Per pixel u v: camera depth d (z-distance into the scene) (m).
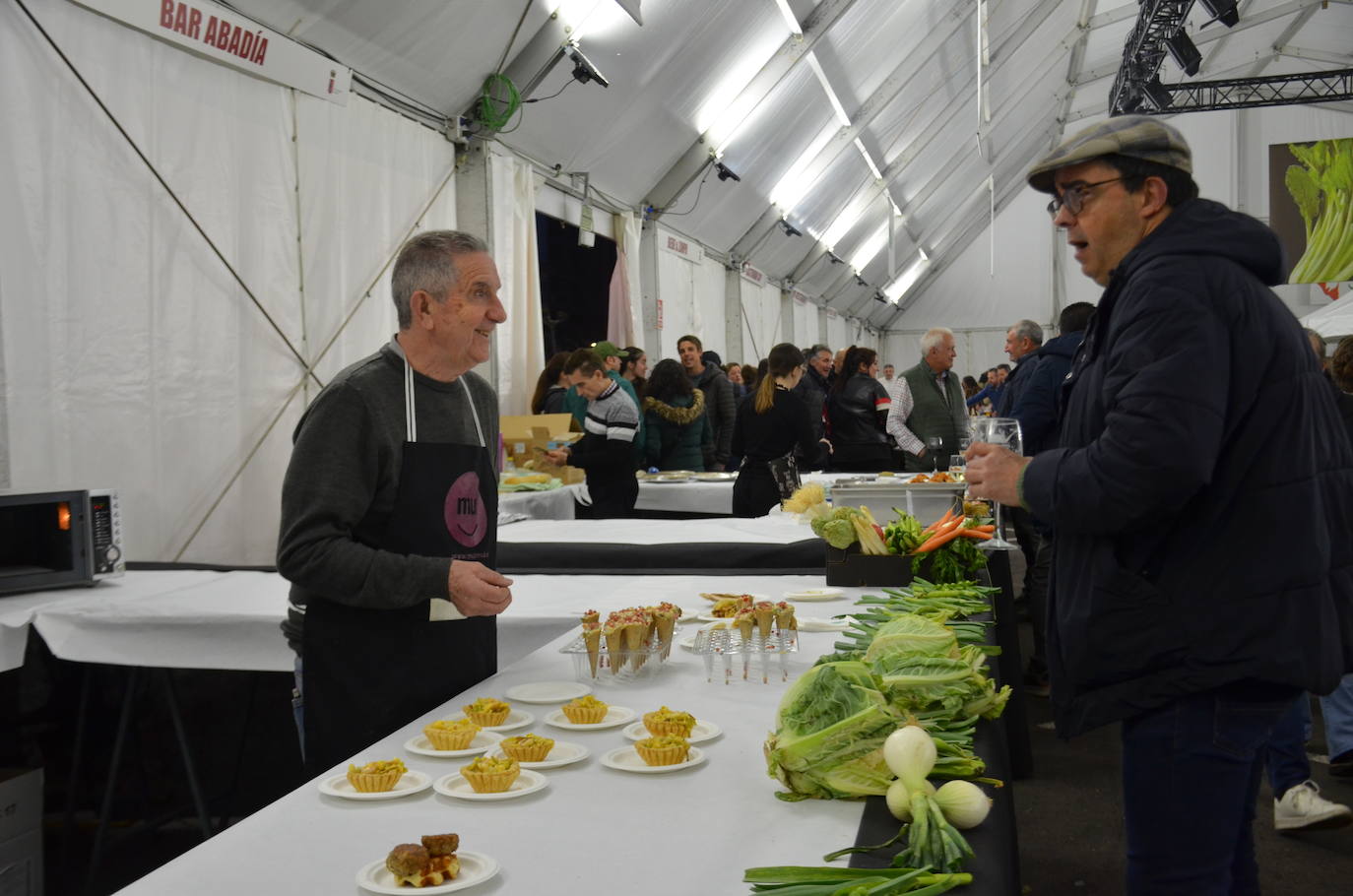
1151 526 1.48
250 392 4.83
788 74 9.75
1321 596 1.41
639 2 6.79
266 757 3.24
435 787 1.26
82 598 2.88
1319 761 3.89
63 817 3.24
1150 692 1.46
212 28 4.44
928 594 2.24
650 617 1.81
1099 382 1.59
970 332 27.80
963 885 0.93
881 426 7.52
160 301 4.31
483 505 1.97
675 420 7.15
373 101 5.80
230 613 2.65
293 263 5.10
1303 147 18.08
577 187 8.59
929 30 11.83
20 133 3.68
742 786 1.26
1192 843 1.45
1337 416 1.54
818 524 2.65
